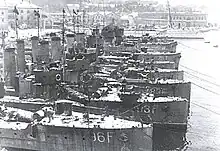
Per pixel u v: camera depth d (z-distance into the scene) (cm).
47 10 11188
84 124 2525
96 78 3422
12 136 2689
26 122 2773
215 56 7444
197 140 3148
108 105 3016
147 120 3044
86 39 5150
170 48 6400
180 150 2991
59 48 3847
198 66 6319
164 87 3488
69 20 9650
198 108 4019
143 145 2514
